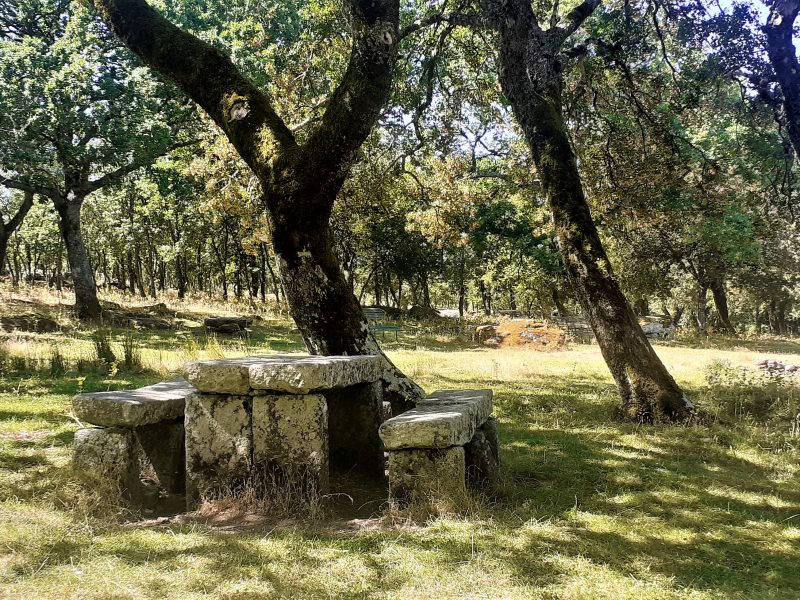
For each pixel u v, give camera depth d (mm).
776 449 6625
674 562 3566
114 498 4262
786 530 4156
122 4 6719
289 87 12266
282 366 4297
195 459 4527
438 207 16203
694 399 9383
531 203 18953
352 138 5707
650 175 12031
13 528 3740
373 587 3107
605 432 7258
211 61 6418
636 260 29766
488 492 4781
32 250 43688
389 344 20359
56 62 17062
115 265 48375
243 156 6176
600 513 4426
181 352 13305
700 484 5223
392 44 5730
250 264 40969
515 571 3322
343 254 35438
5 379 9523
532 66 9258
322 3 14055
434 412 4715
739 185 19375
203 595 2998
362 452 5312
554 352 19344
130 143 17469
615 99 12852
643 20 11734
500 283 40375
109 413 4391
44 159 16312
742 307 48250
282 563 3381
